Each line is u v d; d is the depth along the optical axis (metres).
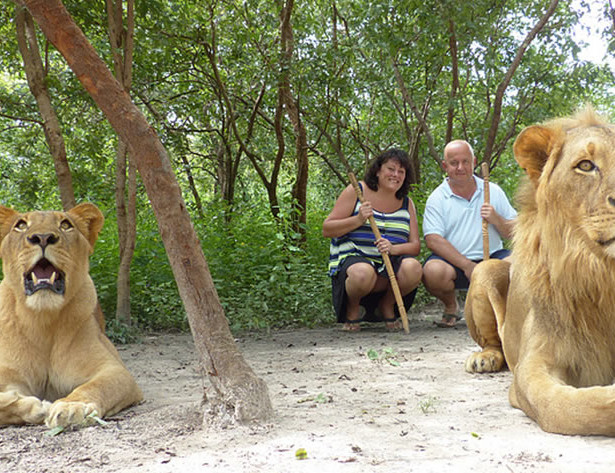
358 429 3.09
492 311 4.75
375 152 16.25
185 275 3.35
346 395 4.02
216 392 3.29
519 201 3.50
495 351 4.80
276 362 5.53
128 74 7.32
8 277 3.82
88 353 3.92
